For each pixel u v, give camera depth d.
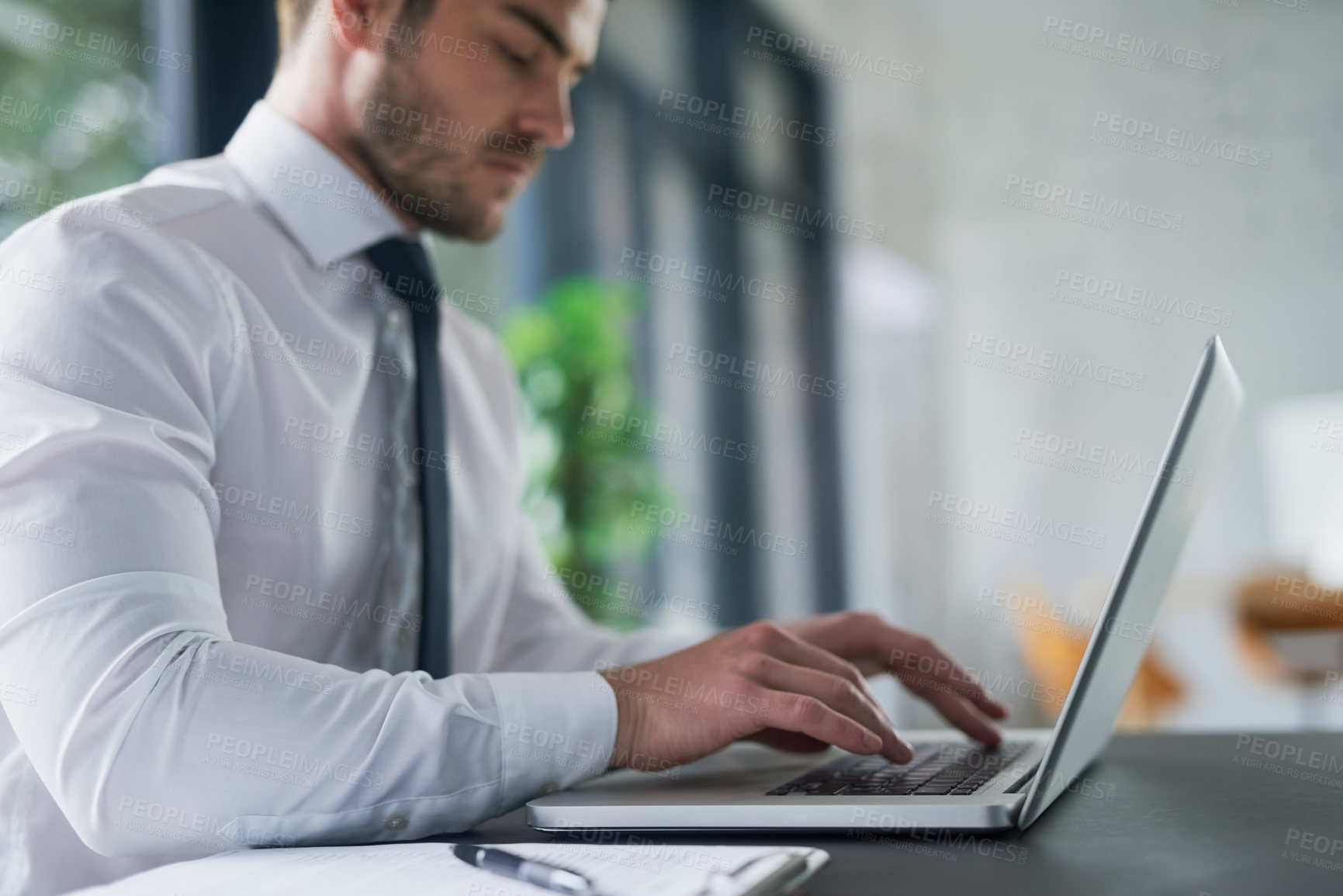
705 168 4.40
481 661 1.13
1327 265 5.85
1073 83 6.14
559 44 1.05
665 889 0.41
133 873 0.78
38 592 0.60
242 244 0.93
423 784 0.59
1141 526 0.52
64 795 0.58
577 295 3.09
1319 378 5.84
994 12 5.98
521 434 1.27
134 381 0.72
